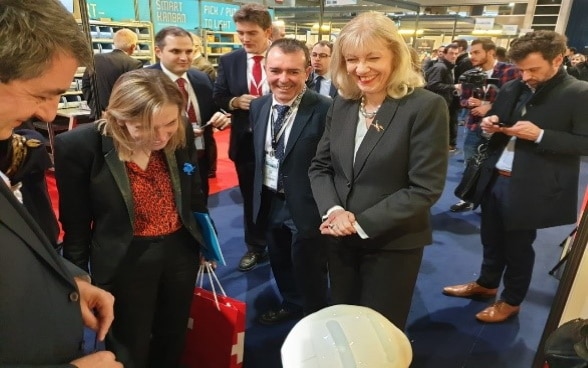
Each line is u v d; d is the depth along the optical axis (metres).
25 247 0.65
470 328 2.22
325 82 3.60
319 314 0.55
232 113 2.53
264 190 1.97
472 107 2.48
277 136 1.81
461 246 3.20
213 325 1.60
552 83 1.75
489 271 2.38
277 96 1.76
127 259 1.28
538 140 1.75
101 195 1.21
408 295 1.40
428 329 2.21
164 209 1.31
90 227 1.31
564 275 1.39
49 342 0.68
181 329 1.53
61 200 1.23
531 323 2.25
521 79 1.90
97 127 1.19
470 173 2.21
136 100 1.08
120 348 1.38
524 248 2.10
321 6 3.47
